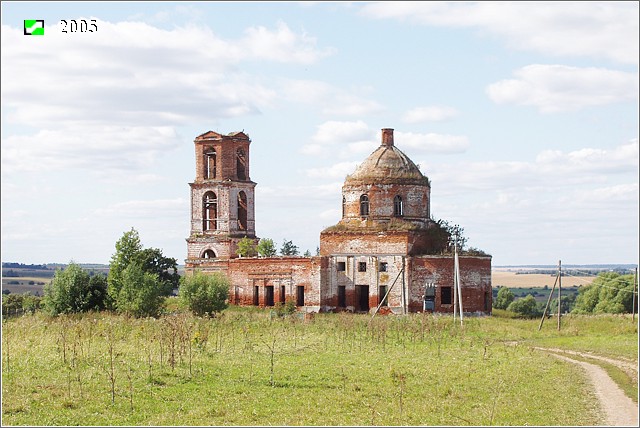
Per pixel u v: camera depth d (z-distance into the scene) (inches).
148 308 2709.2
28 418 1125.1
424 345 2012.8
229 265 3449.8
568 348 2086.6
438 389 1370.6
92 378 1392.7
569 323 2719.0
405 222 3250.5
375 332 2171.5
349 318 2659.9
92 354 1632.6
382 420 1142.3
